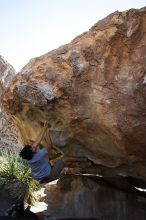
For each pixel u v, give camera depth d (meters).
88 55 5.43
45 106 5.61
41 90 5.48
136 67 5.09
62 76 5.47
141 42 5.13
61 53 5.62
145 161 5.59
